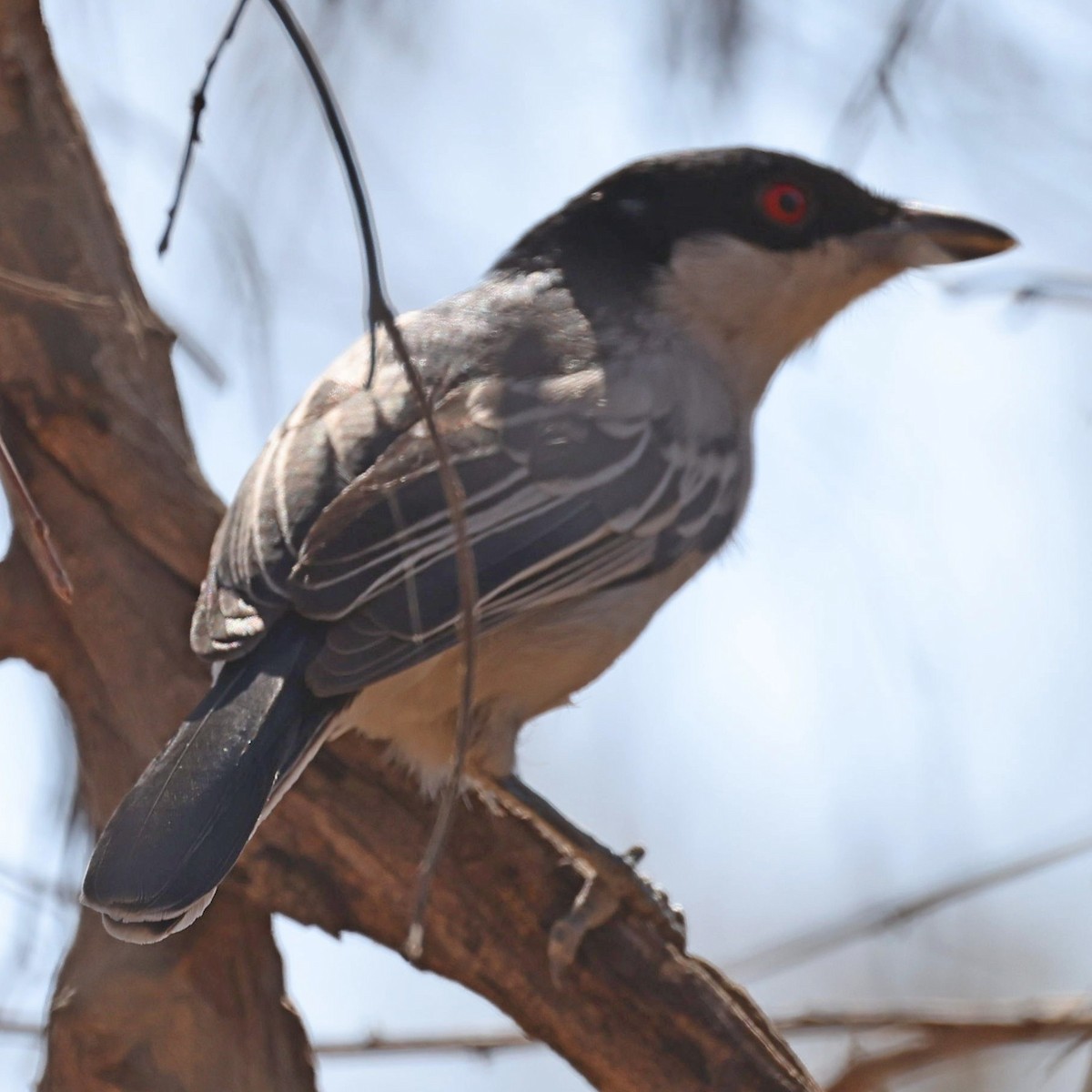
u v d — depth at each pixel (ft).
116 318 28.81
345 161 15.90
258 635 23.61
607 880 26.55
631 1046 26.04
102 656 27.22
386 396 26.76
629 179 32.71
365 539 24.39
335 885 26.61
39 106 28.76
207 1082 24.90
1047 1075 28.17
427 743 26.96
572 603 27.20
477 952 26.58
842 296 32.73
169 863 21.61
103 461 27.96
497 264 32.40
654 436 28.63
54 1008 24.79
